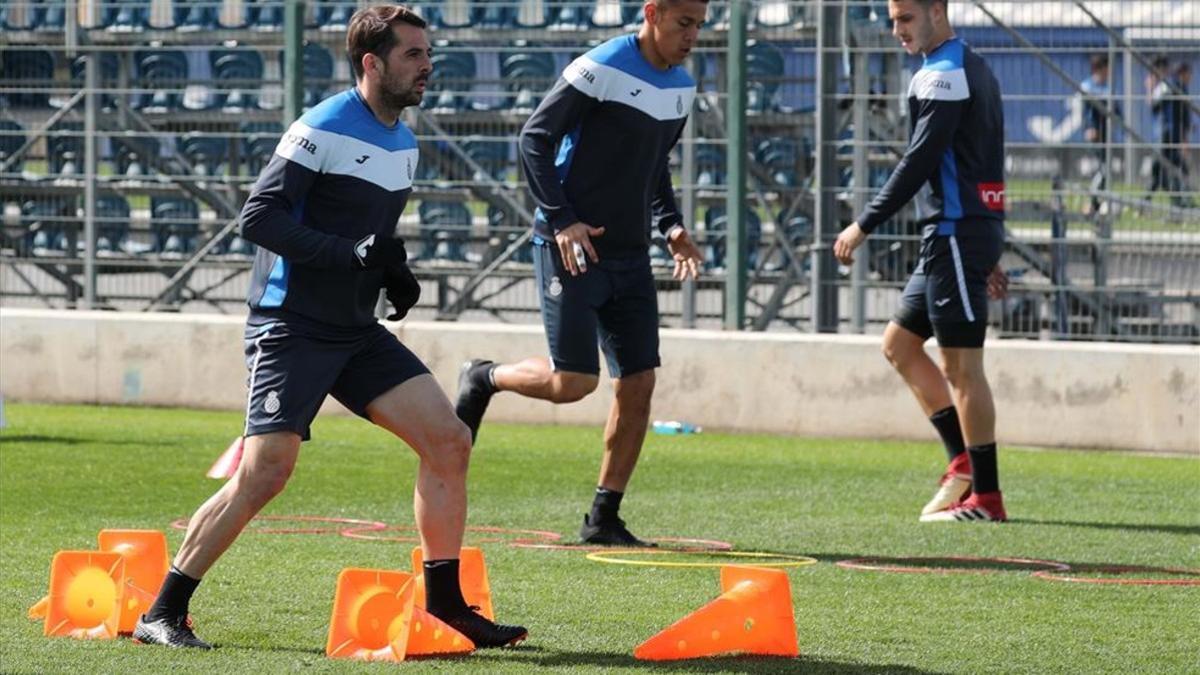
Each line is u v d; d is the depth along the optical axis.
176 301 37.12
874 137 33.06
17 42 38.84
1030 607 16.53
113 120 37.88
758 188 34.19
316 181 13.94
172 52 38.22
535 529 21.66
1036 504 24.53
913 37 22.55
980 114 22.45
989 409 22.72
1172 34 32.31
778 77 34.22
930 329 23.30
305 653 13.78
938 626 15.50
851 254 22.83
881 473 27.70
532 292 35.91
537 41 36.84
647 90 19.81
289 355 13.95
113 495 23.72
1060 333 32.28
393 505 23.45
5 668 13.01
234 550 19.31
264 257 14.15
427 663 13.41
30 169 37.50
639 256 20.34
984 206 22.62
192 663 13.26
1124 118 32.38
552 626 15.20
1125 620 15.90
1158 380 30.62
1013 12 33.78
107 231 37.28
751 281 34.25
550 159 19.69
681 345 33.00
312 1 37.94
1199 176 31.72
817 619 15.78
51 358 35.66
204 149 37.97
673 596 16.84
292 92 35.53
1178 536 21.61
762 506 24.05
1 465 26.42
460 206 36.25
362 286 13.99
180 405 35.16
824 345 32.22
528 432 32.47
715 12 35.47
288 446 13.91
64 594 14.45
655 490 25.56
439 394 14.23
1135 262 31.92
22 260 37.69
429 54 14.15
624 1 36.16
